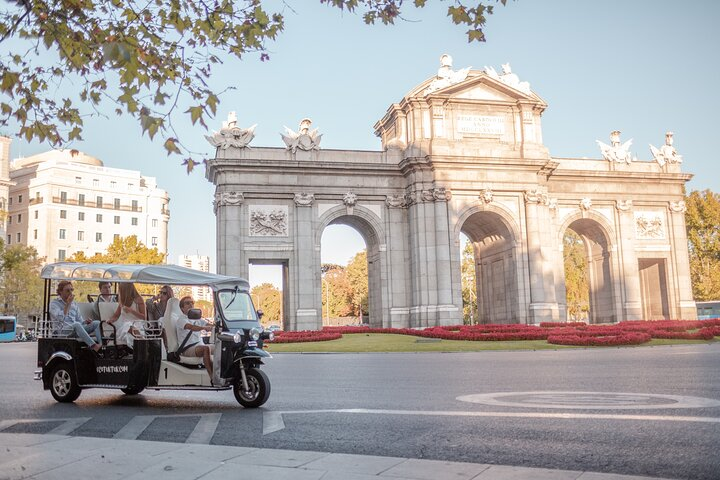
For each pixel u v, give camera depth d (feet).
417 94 201.87
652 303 236.22
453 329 172.35
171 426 41.47
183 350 52.80
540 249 202.08
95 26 31.14
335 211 200.03
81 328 54.13
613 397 49.57
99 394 60.70
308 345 143.33
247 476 26.58
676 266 222.48
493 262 220.64
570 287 382.22
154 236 474.08
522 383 61.57
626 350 113.19
